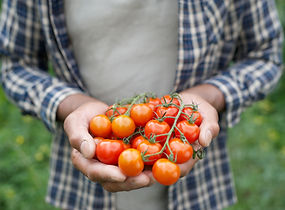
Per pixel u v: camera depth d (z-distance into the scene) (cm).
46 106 49
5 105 129
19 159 104
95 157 42
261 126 119
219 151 57
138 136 43
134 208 57
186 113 43
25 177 99
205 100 48
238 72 51
